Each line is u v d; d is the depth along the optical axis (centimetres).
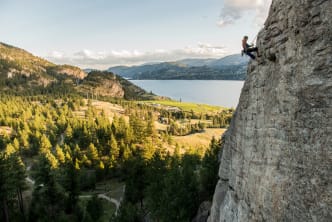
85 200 7088
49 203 5353
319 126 1270
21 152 11731
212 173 4572
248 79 2083
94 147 9262
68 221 4938
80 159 9138
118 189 7888
